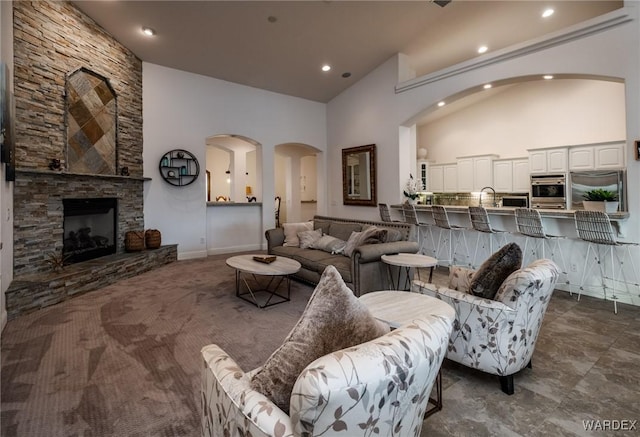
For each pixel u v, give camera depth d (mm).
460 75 5086
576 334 2785
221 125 6305
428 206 5438
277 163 10992
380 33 5270
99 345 2525
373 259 3479
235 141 7965
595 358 2375
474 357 2002
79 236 4324
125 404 1820
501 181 7484
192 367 2221
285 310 3350
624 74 3557
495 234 4805
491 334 1916
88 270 3852
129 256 4680
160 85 5578
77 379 2059
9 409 1760
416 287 2357
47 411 1751
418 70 6855
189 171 5930
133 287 4102
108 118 4699
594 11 4688
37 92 3646
